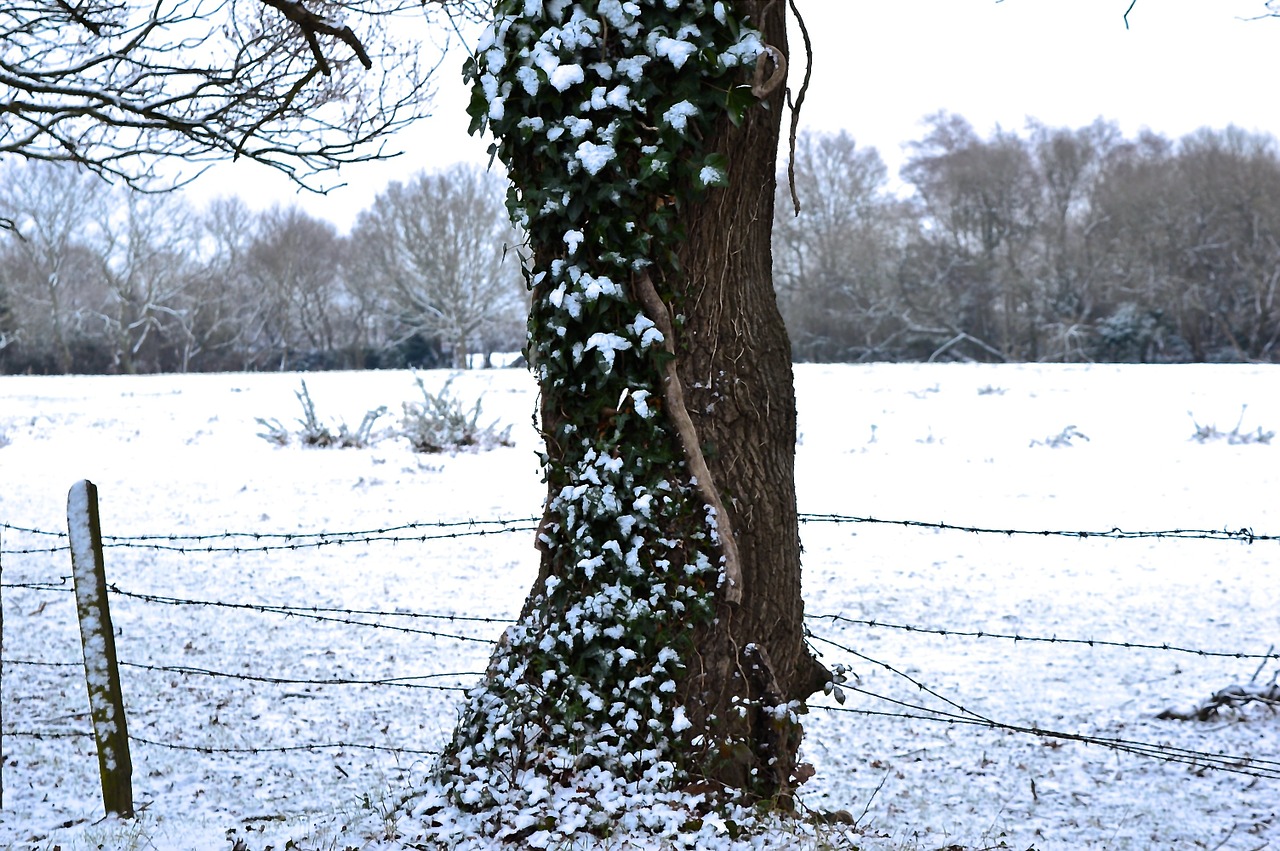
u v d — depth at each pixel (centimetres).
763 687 458
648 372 441
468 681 793
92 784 573
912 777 604
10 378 5019
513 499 1630
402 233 8088
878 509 1528
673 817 416
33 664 818
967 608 991
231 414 2931
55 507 1582
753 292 463
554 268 438
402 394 3388
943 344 7162
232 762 618
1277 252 6366
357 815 455
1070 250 7294
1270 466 1808
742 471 457
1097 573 1124
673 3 418
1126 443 2142
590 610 450
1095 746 642
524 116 430
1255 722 671
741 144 440
